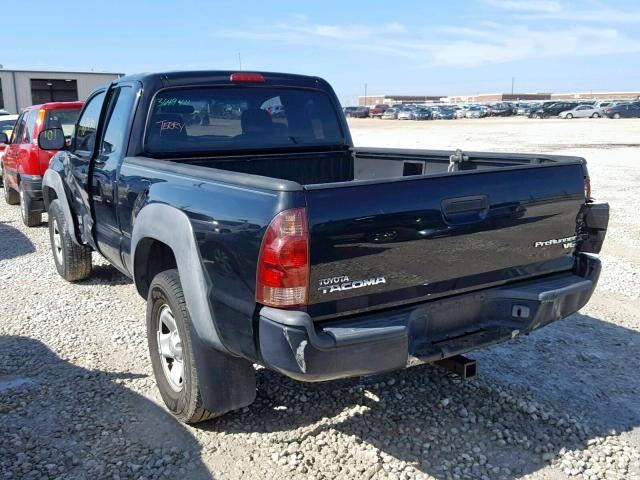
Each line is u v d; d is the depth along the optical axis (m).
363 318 3.04
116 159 4.55
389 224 3.00
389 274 3.06
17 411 3.88
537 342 4.99
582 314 5.67
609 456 3.43
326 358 2.85
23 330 5.28
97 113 5.29
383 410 3.90
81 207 5.55
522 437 3.61
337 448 3.49
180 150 4.66
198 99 4.71
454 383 4.25
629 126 39.72
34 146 9.20
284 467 3.32
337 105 5.56
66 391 4.16
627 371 4.48
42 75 32.22
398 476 3.24
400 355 3.03
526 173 3.48
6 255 8.01
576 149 22.97
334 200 2.86
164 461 3.37
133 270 4.08
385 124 52.88
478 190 3.29
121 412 3.88
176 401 3.69
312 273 2.84
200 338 3.35
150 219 3.72
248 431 3.66
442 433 3.64
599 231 3.78
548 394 4.11
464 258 3.30
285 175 5.30
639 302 6.01
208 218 3.19
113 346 4.92
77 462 3.36
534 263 3.62
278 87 5.13
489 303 3.47
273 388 4.17
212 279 3.19
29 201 9.49
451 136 32.97
